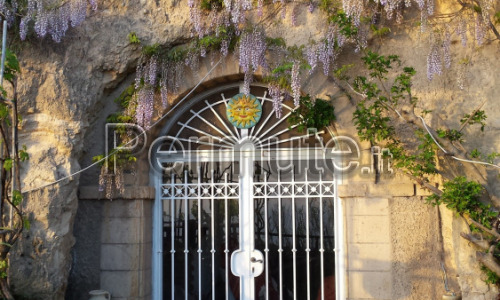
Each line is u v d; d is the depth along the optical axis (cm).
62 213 627
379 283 644
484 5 616
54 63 643
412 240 644
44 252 607
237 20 661
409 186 643
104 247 682
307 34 673
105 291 654
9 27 634
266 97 711
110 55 676
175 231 709
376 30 656
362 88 627
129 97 685
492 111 623
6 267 545
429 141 598
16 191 545
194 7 679
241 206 703
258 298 692
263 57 657
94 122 689
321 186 691
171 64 686
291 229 695
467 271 588
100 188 670
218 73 683
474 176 599
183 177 714
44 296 609
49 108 636
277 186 700
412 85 649
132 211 683
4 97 537
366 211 654
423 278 638
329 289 679
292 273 690
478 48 636
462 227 597
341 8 661
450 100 636
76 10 654
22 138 630
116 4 688
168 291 704
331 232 686
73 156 645
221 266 702
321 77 668
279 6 680
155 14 691
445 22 648
